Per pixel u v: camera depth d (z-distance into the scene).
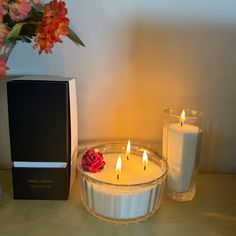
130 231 0.46
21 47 0.57
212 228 0.47
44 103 0.49
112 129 0.61
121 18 0.55
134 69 0.58
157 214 0.50
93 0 0.55
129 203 0.47
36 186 0.52
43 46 0.44
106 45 0.57
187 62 0.57
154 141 0.61
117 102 0.59
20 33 0.47
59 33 0.44
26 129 0.50
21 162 0.51
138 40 0.56
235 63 0.57
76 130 0.57
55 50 0.57
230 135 0.61
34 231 0.46
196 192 0.56
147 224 0.48
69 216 0.49
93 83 0.58
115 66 0.58
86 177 0.48
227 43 0.56
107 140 0.62
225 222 0.49
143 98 0.59
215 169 0.63
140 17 0.55
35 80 0.50
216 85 0.58
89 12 0.55
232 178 0.61
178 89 0.58
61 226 0.47
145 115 0.60
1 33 0.42
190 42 0.56
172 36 0.56
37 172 0.51
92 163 0.50
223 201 0.54
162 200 0.54
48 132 0.50
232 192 0.56
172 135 0.52
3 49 0.47
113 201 0.47
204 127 0.58
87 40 0.56
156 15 0.55
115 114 0.60
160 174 0.51
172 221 0.49
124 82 0.58
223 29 0.55
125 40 0.56
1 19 0.42
